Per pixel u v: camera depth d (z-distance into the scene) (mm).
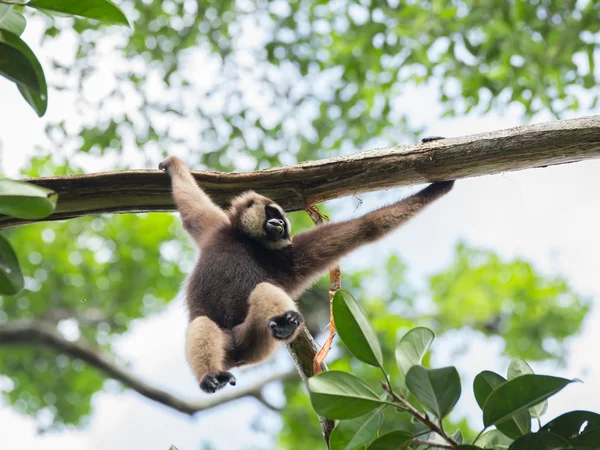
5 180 3809
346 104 14102
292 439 15852
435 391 3910
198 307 6453
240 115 13633
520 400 3947
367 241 7062
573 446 4004
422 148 6730
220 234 7031
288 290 6961
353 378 4051
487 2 11953
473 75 12297
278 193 7238
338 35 13805
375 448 4184
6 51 4188
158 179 7125
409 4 12969
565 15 11789
